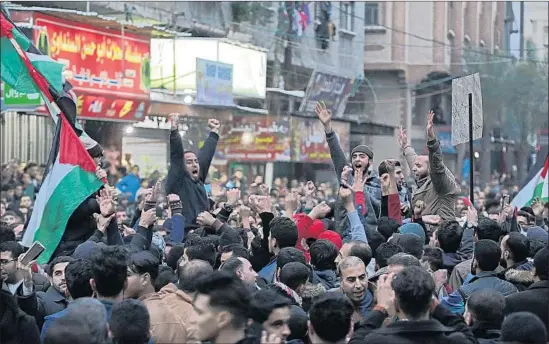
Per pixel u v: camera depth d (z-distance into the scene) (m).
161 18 31.88
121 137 29.06
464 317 8.34
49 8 23.73
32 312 8.81
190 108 29.89
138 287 8.57
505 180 57.91
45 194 12.27
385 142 51.47
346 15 48.50
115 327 7.16
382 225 12.21
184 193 13.80
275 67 40.34
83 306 7.02
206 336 6.71
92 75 25.03
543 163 18.86
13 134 28.84
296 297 8.88
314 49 44.25
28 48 13.05
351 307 7.22
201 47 28.80
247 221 13.25
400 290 7.23
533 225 16.67
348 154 41.06
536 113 63.59
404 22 54.97
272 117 34.50
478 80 14.59
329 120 13.53
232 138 34.53
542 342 7.39
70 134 12.35
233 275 6.81
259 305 7.01
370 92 54.44
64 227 12.12
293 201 12.75
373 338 7.20
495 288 9.87
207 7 35.34
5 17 12.90
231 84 30.19
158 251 10.88
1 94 22.22
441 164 13.52
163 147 30.52
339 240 11.28
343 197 11.16
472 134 14.61
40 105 21.36
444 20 56.41
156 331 7.77
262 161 34.47
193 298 7.29
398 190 14.77
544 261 9.39
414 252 10.17
